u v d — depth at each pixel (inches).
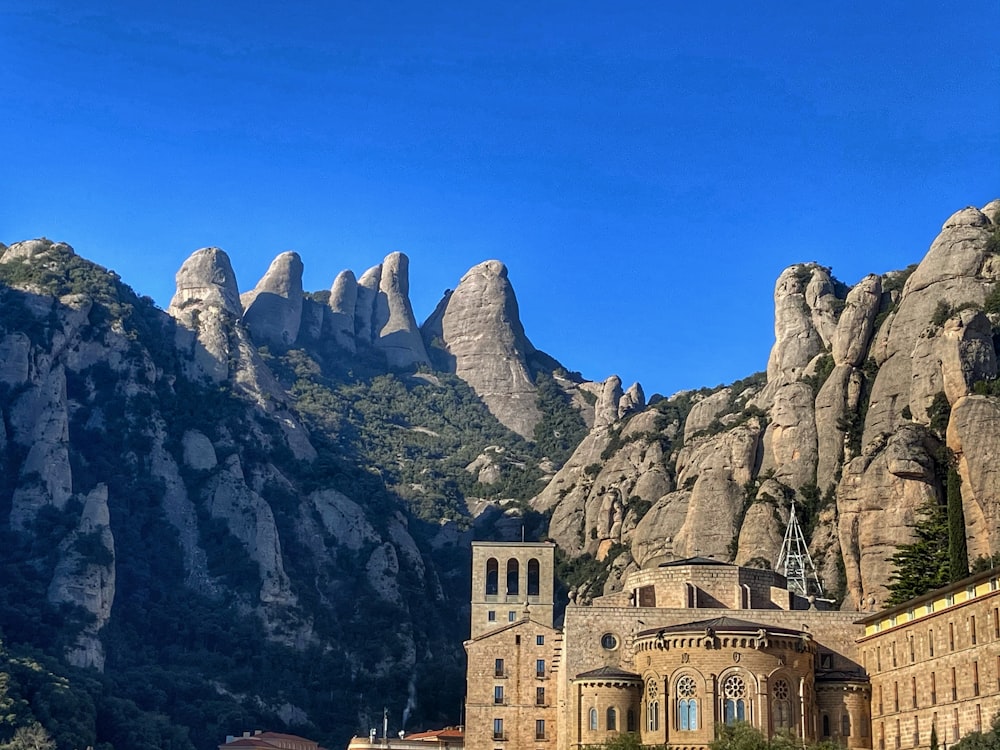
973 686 4928.6
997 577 4825.3
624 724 5831.7
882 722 5733.3
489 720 6747.1
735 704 5634.8
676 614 6195.9
